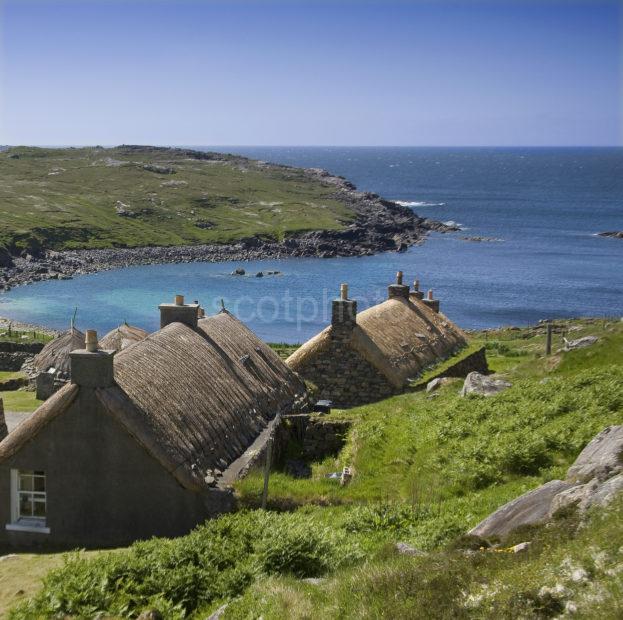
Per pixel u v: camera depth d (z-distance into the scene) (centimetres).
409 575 1298
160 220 18650
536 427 2541
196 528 1995
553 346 5450
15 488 2198
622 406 2631
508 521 1529
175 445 2158
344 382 3747
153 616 1515
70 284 12650
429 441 2600
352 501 2248
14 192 19562
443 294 11756
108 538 2152
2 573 1938
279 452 2755
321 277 13350
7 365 5888
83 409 2138
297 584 1453
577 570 1127
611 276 13288
